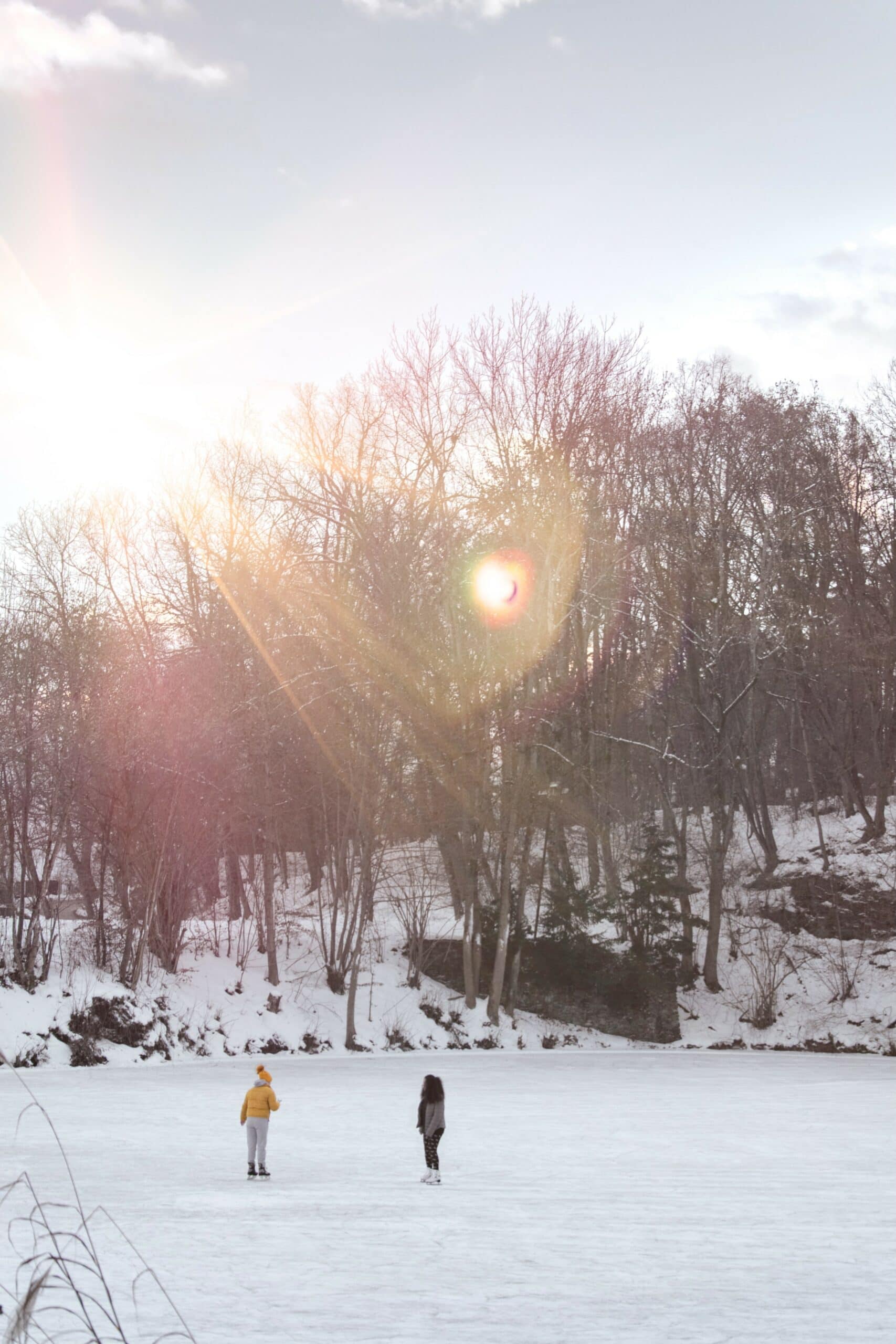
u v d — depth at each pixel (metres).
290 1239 13.02
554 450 51.78
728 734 59.84
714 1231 13.91
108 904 48.53
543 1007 53.34
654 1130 25.22
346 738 47.50
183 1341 8.49
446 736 48.97
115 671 43.84
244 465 52.09
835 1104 30.81
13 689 41.78
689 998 55.75
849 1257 12.41
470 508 51.22
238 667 47.91
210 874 51.31
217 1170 18.64
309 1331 9.02
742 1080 37.44
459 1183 17.75
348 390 51.72
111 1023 39.19
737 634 55.97
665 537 55.84
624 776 59.72
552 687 53.19
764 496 58.78
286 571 49.41
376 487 50.84
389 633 47.41
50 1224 13.48
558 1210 15.34
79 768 41.75
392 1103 29.20
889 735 60.97
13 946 41.16
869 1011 52.03
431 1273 11.40
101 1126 23.89
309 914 56.91
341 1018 46.81
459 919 55.53
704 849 62.94
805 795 70.75
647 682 59.25
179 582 52.16
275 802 48.44
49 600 46.62
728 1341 8.70
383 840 48.16
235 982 46.34
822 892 58.78
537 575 50.75
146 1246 12.50
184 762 43.34
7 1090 30.20
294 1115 26.72
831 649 59.44
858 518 59.28
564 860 54.91
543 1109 29.12
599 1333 9.01
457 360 52.38
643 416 56.75
